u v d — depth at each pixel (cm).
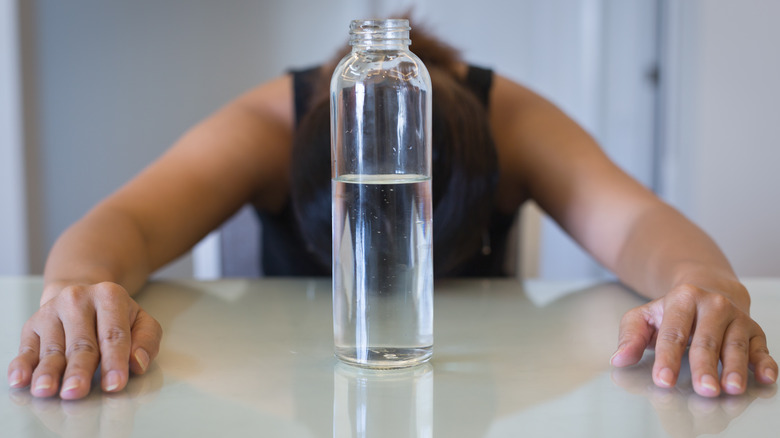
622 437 54
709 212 322
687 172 324
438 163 92
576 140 127
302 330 85
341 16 334
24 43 313
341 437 54
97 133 329
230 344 79
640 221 107
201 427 56
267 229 149
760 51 313
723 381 63
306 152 96
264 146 132
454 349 77
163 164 123
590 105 344
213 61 333
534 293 105
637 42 339
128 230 104
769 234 323
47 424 57
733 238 324
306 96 130
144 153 334
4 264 300
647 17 338
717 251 95
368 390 64
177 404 61
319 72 129
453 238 96
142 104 331
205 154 126
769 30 311
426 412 59
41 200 327
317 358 74
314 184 96
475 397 62
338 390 64
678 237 98
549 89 347
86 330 68
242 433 55
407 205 65
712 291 78
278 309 96
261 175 134
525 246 170
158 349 72
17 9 302
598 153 125
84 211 332
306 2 333
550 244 354
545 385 66
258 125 134
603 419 58
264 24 332
